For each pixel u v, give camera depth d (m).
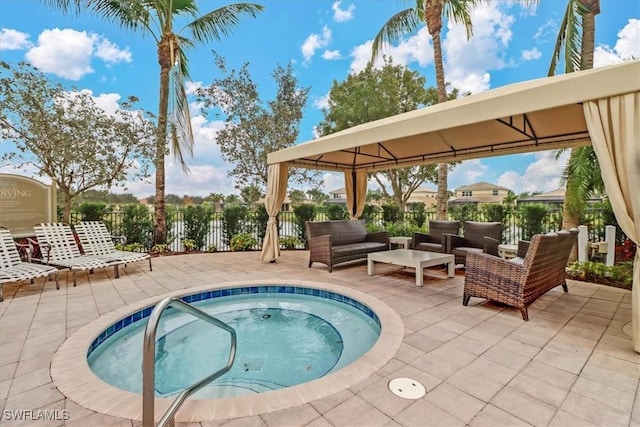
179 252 8.47
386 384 2.15
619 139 2.49
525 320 3.33
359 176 8.36
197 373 2.76
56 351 2.61
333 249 6.02
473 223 6.26
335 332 3.63
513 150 5.56
